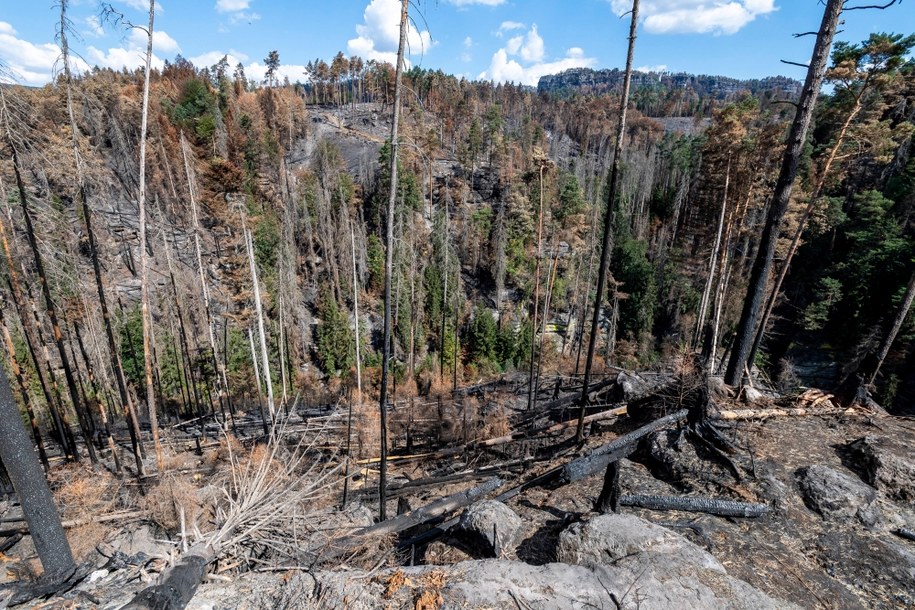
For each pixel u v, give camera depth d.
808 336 30.41
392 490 10.99
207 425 19.78
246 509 5.13
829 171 14.91
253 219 19.48
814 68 7.86
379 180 40.97
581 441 10.31
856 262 27.58
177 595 3.68
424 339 33.56
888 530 5.66
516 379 24.06
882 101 15.01
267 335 27.97
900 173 28.77
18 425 4.96
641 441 8.33
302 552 5.27
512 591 3.76
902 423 8.33
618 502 6.20
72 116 9.23
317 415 20.34
